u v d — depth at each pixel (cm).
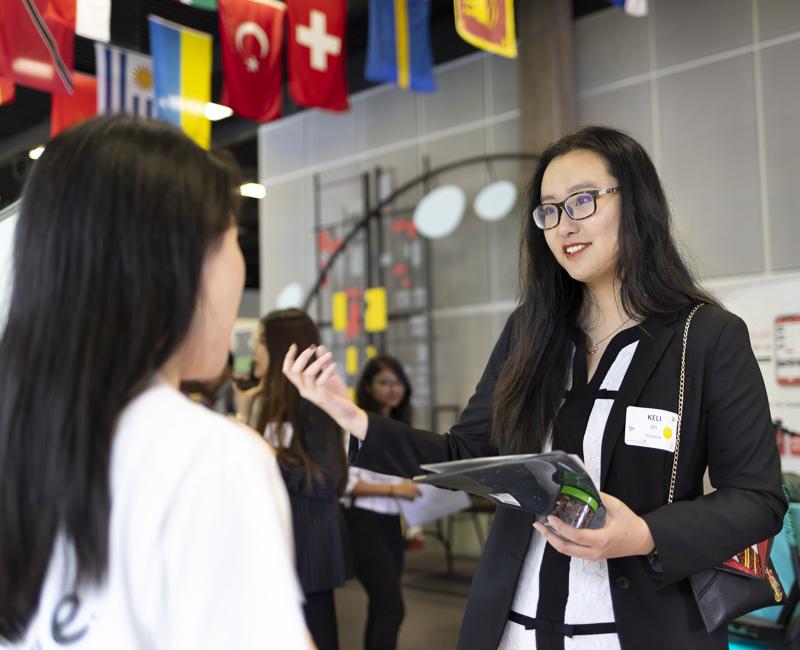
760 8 560
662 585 125
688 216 586
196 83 398
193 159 72
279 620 60
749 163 558
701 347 135
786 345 524
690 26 595
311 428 260
